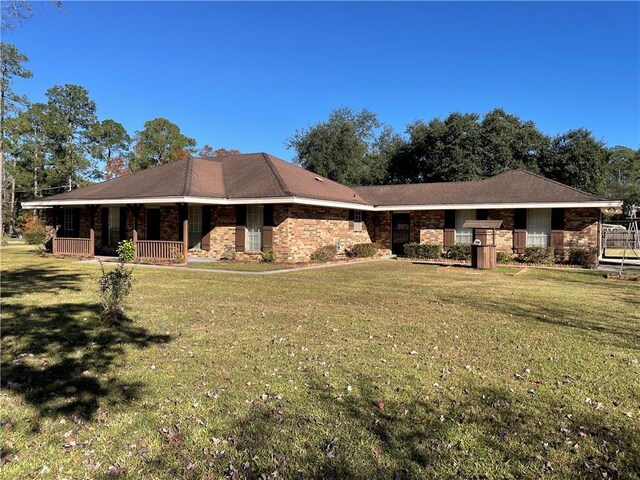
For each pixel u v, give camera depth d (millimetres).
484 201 18203
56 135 45969
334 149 37062
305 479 2578
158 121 53875
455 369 4484
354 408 3541
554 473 2660
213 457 2805
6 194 42312
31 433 3100
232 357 4793
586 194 17078
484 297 8953
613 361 4781
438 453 2869
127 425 3223
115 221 20344
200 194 15773
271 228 16453
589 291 9969
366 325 6344
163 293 9023
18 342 5301
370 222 21766
